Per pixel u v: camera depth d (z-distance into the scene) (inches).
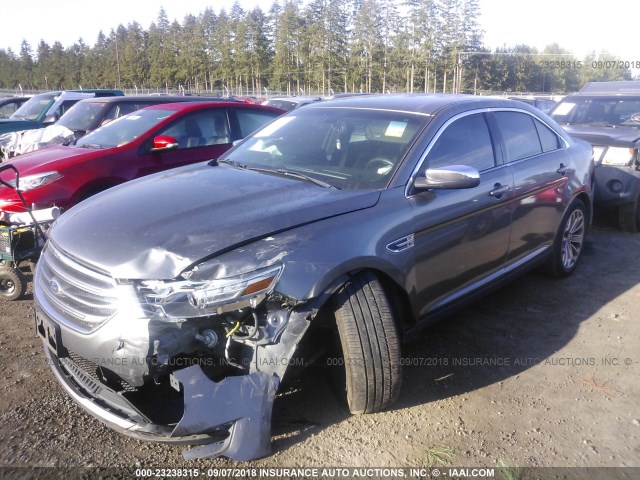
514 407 130.0
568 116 334.6
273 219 112.7
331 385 127.2
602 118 320.8
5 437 116.5
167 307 100.0
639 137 274.7
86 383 114.0
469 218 147.4
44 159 236.4
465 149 154.5
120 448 114.4
